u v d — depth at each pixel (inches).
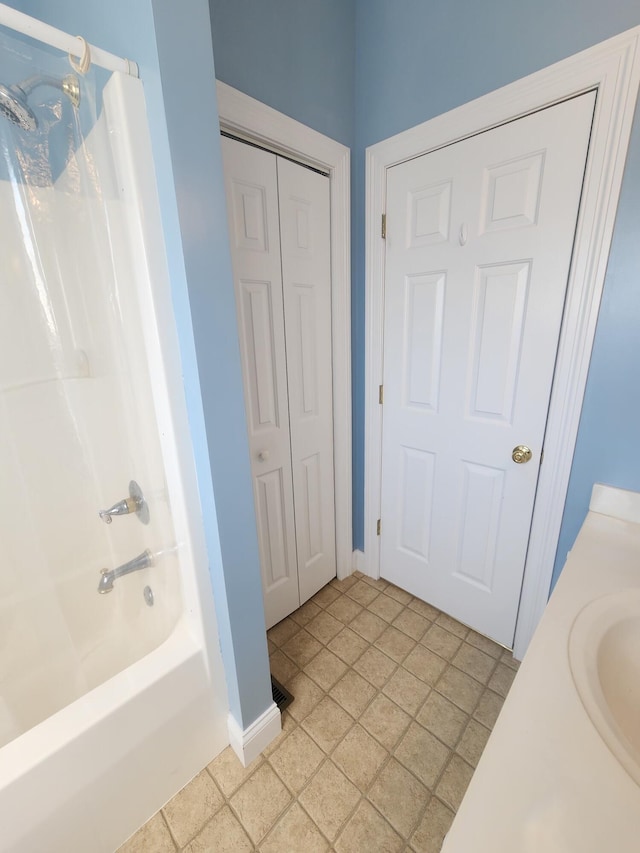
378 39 54.1
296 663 59.5
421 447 64.5
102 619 51.1
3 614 45.8
